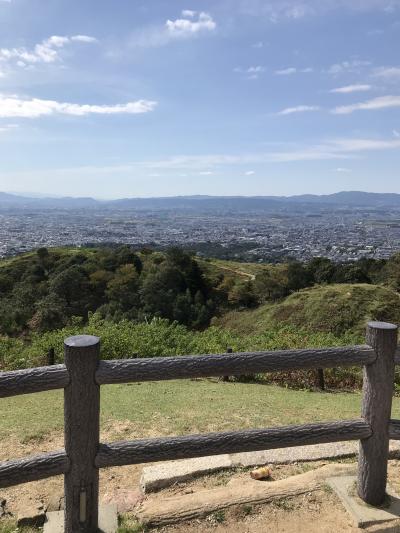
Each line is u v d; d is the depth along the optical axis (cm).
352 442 379
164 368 235
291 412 510
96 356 227
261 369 247
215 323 2480
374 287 2048
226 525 264
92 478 237
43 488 326
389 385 263
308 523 264
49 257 3800
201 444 246
